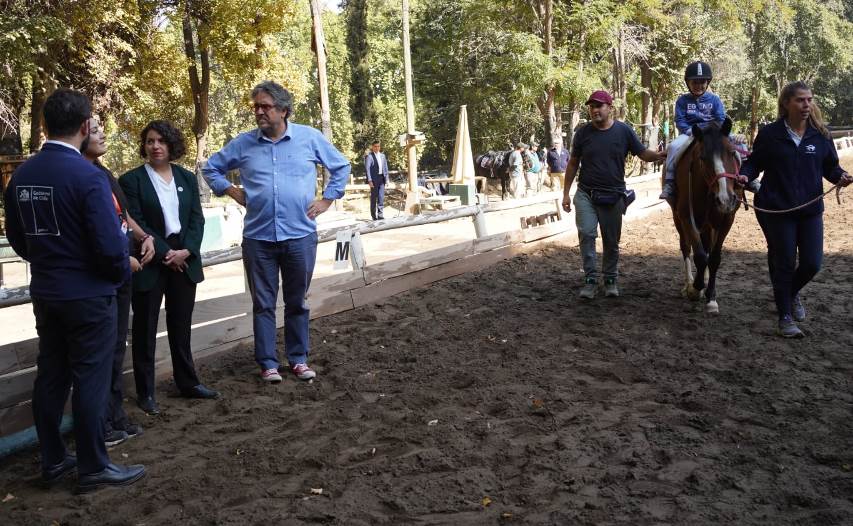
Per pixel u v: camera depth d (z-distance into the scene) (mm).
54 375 4246
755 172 6645
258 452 4609
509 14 29234
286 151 5801
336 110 45844
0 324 9141
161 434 4988
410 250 13055
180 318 5465
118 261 4066
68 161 4008
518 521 3707
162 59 23062
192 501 4031
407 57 20828
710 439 4586
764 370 5738
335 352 6578
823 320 6996
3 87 16984
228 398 5609
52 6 16969
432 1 36719
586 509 3777
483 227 10273
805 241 6492
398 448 4613
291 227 5789
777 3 38281
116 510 3971
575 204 8070
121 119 23250
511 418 5016
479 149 41000
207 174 5785
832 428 4672
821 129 6297
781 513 3717
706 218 7172
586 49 29453
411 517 3770
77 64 19406
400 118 44281
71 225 4008
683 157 7406
